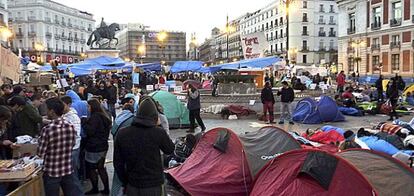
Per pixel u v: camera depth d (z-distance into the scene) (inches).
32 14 3319.4
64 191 209.3
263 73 1035.3
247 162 253.0
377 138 341.7
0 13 2402.8
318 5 3373.5
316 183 189.6
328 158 192.9
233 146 265.9
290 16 3339.1
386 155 197.9
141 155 163.2
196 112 526.3
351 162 190.7
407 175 188.1
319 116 605.6
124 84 1039.6
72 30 3772.1
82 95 513.7
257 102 704.4
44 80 640.4
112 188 241.3
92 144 260.7
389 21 1895.9
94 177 265.1
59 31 3555.6
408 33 1781.5
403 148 337.4
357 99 849.5
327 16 3405.5
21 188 192.5
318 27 3388.3
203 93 853.8
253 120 652.1
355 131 514.9
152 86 912.9
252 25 4175.7
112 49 1577.3
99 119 261.0
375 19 2015.3
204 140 292.4
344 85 1038.4
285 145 263.1
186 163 287.9
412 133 389.1
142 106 168.9
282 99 599.5
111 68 952.9
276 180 208.1
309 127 569.3
